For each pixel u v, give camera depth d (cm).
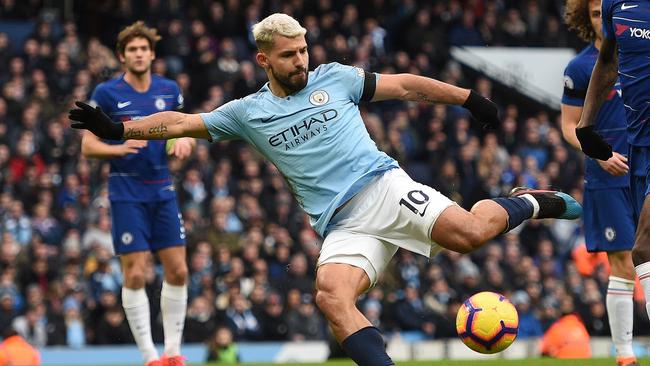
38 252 2305
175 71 2911
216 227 2453
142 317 1278
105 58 2873
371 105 3119
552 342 2022
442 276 2461
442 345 2173
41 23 2861
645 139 953
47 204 2469
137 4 3206
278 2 3181
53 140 2594
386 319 2359
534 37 3441
